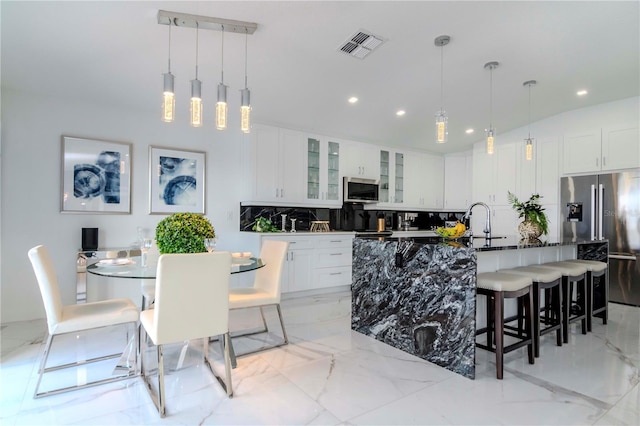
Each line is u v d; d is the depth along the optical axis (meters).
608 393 2.11
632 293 4.11
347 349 2.79
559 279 2.87
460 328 2.38
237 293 2.91
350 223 5.72
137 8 2.16
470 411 1.91
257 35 2.51
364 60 2.94
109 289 3.74
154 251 2.74
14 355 2.61
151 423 1.80
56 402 1.99
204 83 3.29
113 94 3.50
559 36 2.68
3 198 3.31
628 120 4.12
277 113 4.24
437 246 2.56
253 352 2.72
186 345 2.78
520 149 5.11
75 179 3.64
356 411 1.91
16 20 2.24
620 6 2.33
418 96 3.79
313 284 4.62
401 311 2.80
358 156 5.49
